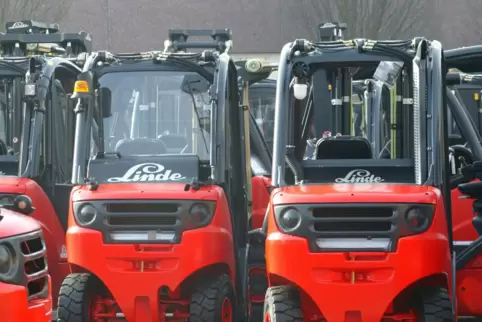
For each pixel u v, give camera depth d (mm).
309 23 38625
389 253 10688
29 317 7672
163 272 11828
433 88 11508
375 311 10641
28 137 13758
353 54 11977
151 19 40219
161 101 12789
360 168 11828
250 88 18812
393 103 12094
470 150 15086
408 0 37094
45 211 13727
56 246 13875
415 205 10766
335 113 12219
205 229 11969
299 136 11930
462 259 11914
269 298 11102
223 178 12398
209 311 11977
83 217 11984
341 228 10781
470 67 13367
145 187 12148
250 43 39875
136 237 11898
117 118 12742
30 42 18047
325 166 11820
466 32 38062
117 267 11875
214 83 12594
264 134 18703
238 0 39906
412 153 11938
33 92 13711
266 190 15219
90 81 12477
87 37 18625
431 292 11062
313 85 12195
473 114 18328
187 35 18250
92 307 12352
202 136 12703
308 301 11219
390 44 11930
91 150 12625
